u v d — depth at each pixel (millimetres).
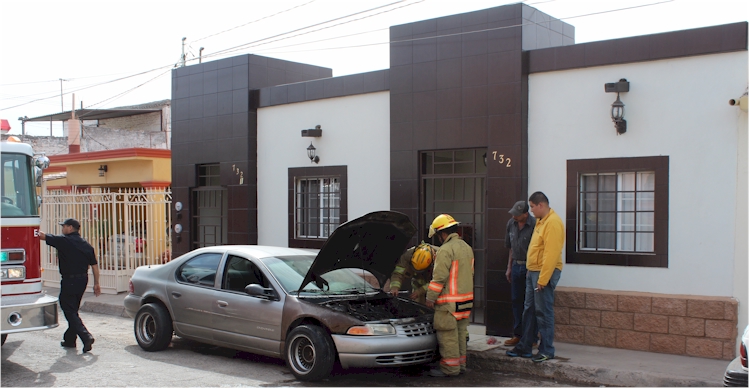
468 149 9617
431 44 9812
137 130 28516
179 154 13617
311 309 7148
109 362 7988
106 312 12250
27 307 7363
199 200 13508
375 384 7141
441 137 9688
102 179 19062
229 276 8062
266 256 8031
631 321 8125
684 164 8031
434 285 7305
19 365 7836
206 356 8336
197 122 13258
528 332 7738
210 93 13008
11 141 8008
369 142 10820
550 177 8930
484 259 9211
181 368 7680
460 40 9516
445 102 9656
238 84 12492
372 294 8016
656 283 8180
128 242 13875
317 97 11461
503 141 9078
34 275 7719
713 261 7844
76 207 14711
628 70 8391
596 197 8719
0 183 7590
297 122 11812
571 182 8773
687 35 7980
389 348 6926
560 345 8398
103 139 25797
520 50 8969
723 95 7805
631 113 8359
